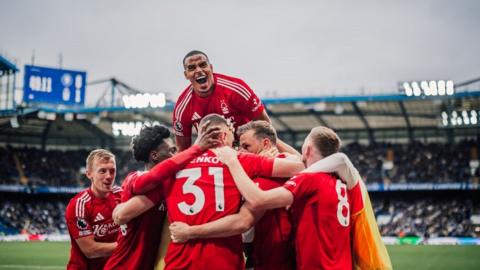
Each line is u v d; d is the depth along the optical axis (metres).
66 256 23.91
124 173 44.97
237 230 3.88
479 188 37.53
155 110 39.12
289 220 4.36
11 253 25.41
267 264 4.37
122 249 4.62
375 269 4.39
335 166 4.32
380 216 39.44
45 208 43.28
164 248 4.53
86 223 5.91
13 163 43.62
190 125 6.28
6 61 37.94
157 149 4.55
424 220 38.00
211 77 5.87
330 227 4.15
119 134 43.78
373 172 41.19
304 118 40.84
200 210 3.92
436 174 39.50
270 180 4.23
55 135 47.19
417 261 21.62
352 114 39.44
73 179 44.56
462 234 36.31
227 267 3.92
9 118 40.91
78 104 40.50
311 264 4.13
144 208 4.18
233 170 3.96
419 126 43.16
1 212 40.81
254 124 4.59
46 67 39.94
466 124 37.50
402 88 34.28
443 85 33.44
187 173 4.02
